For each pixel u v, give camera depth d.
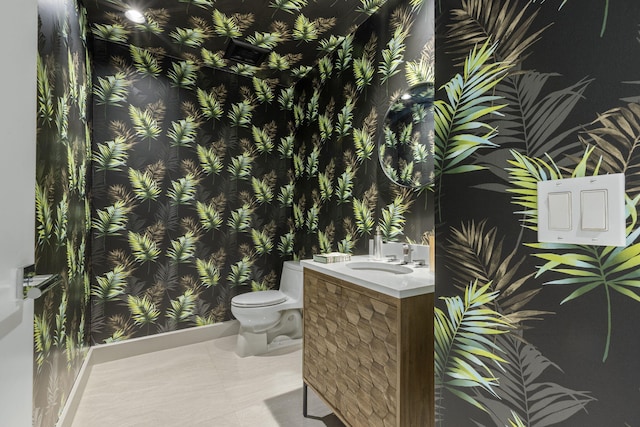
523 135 0.57
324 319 1.53
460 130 0.67
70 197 1.65
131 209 2.37
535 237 0.55
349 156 2.25
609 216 0.46
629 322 0.45
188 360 2.29
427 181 1.63
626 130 0.45
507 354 0.59
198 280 2.65
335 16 2.05
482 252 0.63
